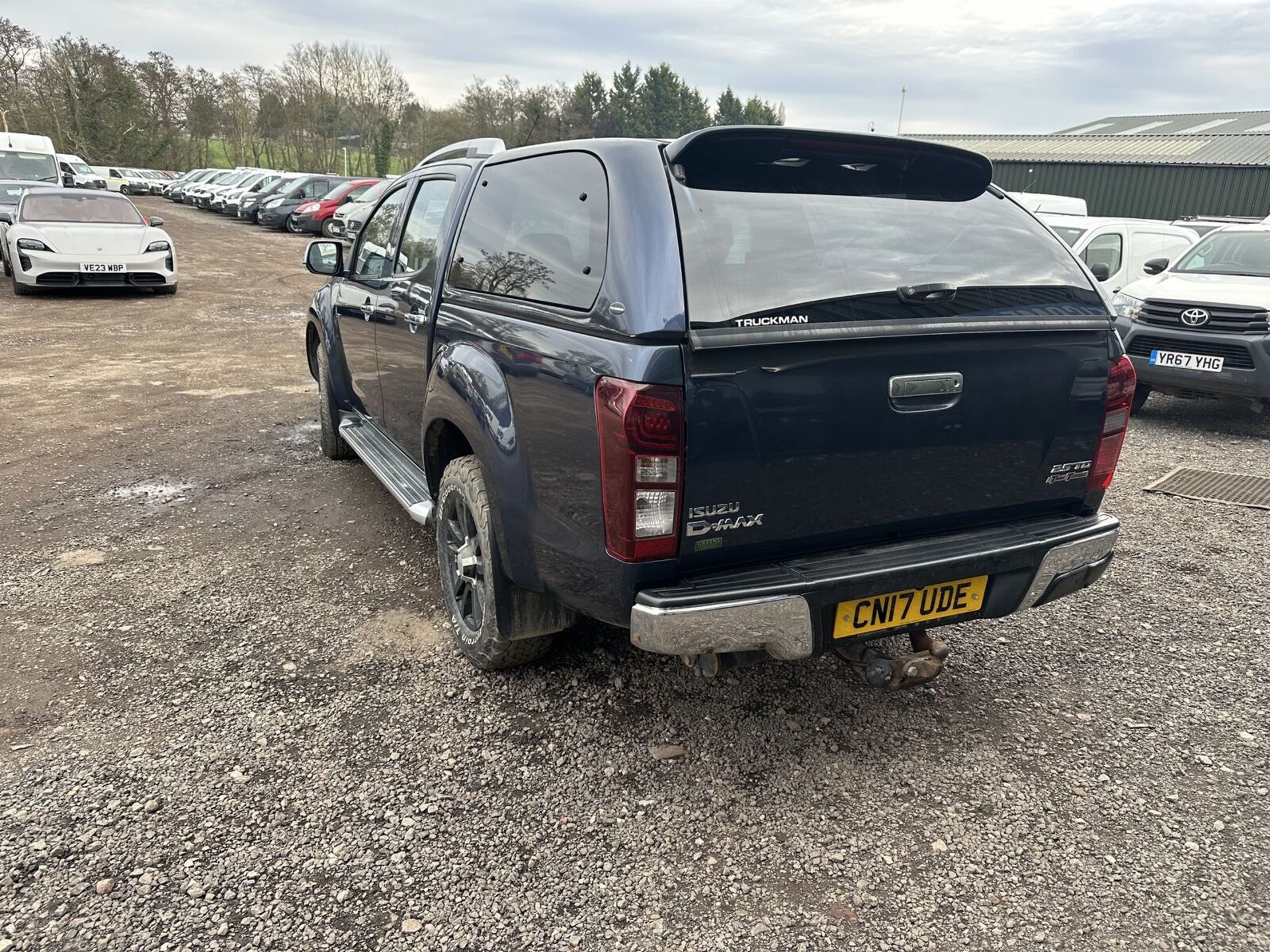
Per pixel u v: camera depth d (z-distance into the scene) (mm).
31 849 2244
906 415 2391
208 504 4805
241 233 25703
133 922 2037
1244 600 3893
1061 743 2826
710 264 2219
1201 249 7961
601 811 2465
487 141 3756
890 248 2496
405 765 2633
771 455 2244
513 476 2592
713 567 2328
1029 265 2695
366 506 4805
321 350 5293
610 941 2031
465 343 2984
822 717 2938
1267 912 2139
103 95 53094
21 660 3133
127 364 8594
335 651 3273
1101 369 2691
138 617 3492
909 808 2506
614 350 2186
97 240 12367
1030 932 2076
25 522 4480
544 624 2906
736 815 2459
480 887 2178
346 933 2029
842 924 2096
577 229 2562
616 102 82312
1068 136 32219
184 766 2590
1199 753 2785
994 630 3598
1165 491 5441
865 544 2521
